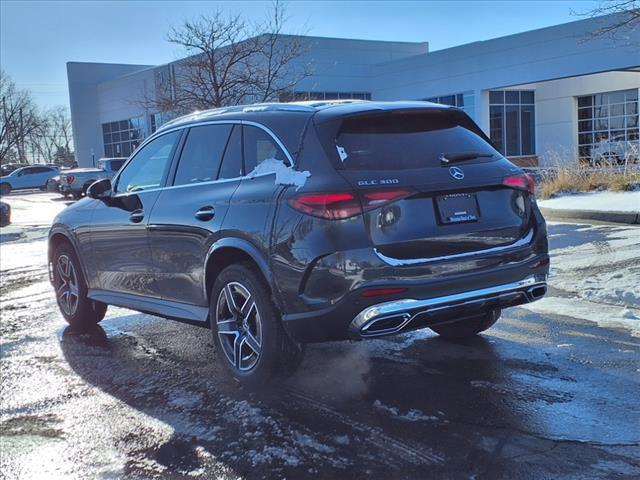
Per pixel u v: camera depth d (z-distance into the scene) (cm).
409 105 469
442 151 454
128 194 583
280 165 446
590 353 524
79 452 393
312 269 408
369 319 402
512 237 455
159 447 395
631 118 3253
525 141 3569
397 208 411
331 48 3834
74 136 5491
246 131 489
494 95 3409
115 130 5244
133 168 613
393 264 403
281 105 484
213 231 475
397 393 461
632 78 3180
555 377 477
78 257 655
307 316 416
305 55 3566
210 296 501
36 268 1130
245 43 1956
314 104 472
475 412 422
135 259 571
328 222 402
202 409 449
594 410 417
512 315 647
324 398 457
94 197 619
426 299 413
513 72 3152
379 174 416
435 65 3562
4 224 1858
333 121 436
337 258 400
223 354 490
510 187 459
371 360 535
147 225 548
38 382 517
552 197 1560
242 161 485
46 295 877
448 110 482
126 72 5644
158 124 4478
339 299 402
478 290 433
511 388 459
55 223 686
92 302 671
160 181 564
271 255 430
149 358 571
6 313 768
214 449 388
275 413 435
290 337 447
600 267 812
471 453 367
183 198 519
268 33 2034
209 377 513
